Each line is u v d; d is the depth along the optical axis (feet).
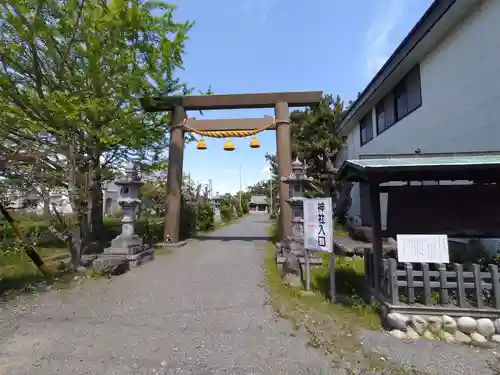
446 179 14.23
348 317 13.67
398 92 31.96
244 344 11.42
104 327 13.01
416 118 27.50
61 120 21.54
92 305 15.76
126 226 26.76
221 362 10.16
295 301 15.88
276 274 21.86
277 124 36.45
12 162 23.50
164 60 27.84
